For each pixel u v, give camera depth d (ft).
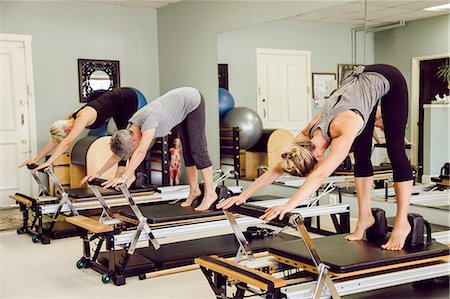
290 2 18.92
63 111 23.59
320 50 17.97
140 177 19.19
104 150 20.44
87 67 24.16
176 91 13.57
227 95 22.07
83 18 24.02
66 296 11.39
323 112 9.05
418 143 15.10
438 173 14.51
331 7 17.39
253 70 20.72
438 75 14.46
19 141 22.52
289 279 9.63
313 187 7.89
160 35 26.00
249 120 20.97
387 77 9.57
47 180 22.67
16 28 22.36
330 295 8.40
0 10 21.95
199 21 23.32
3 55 22.13
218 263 8.73
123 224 15.76
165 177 22.07
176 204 14.93
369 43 16.34
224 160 22.53
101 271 12.85
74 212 16.22
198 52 23.52
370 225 10.24
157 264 12.61
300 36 18.63
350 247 9.55
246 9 20.80
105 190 17.97
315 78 18.29
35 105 22.86
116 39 24.97
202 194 14.21
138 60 25.68
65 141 15.35
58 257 14.62
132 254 12.89
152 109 12.80
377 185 15.87
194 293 11.46
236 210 8.73
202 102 13.96
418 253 9.17
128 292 11.59
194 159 13.97
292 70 19.04
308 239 7.96
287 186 19.57
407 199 9.71
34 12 22.76
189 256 13.07
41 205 16.49
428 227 10.00
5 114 22.21
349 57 17.04
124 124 17.49
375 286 8.82
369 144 10.08
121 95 17.03
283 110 19.60
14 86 22.40
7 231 18.12
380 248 9.46
